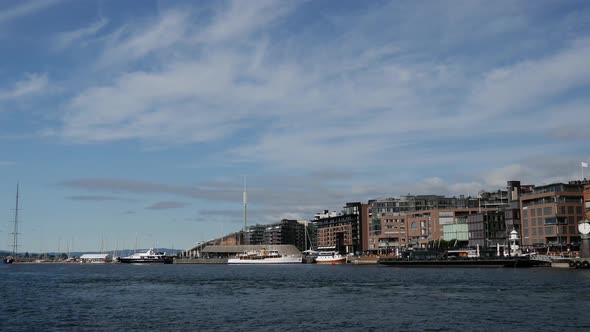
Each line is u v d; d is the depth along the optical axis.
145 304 111.06
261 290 141.25
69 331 80.12
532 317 85.00
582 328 76.06
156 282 180.25
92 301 117.81
